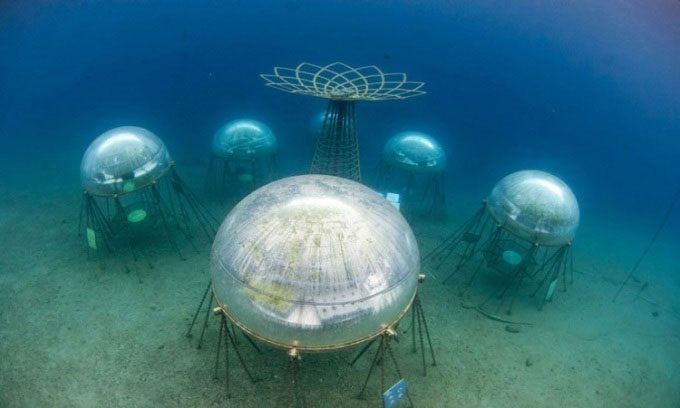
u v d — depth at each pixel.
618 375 13.95
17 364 12.57
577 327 16.06
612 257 22.02
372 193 11.19
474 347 14.55
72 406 11.44
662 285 19.62
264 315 8.45
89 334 13.81
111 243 18.67
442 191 24.55
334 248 8.70
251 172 25.69
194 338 13.88
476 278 18.50
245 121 21.83
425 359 13.82
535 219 14.61
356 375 12.87
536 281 18.56
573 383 13.46
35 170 27.53
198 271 17.42
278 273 8.45
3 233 19.22
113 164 15.30
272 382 12.45
